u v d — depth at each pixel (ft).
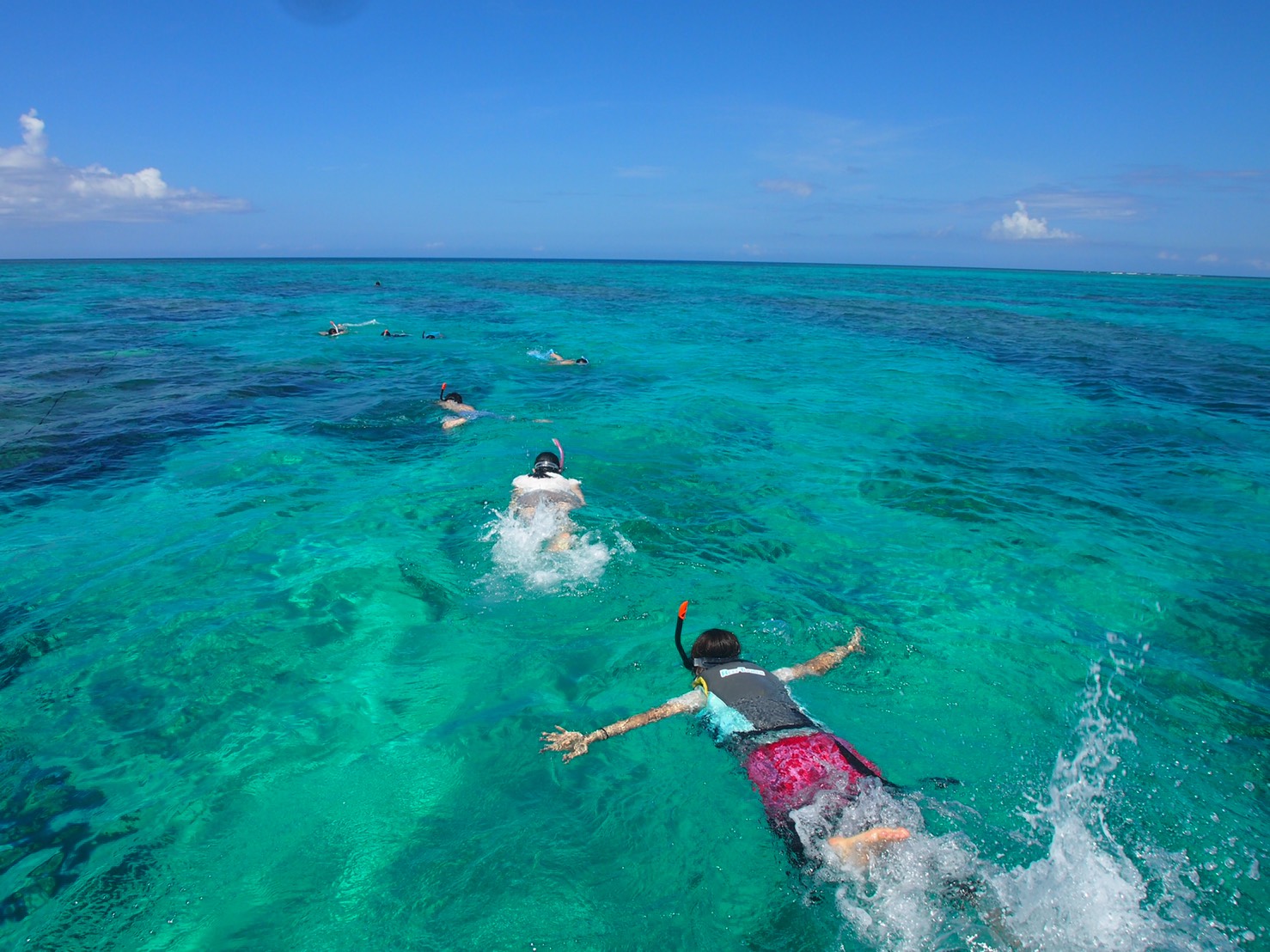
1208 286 236.63
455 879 9.36
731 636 12.93
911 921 8.49
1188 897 8.87
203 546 19.65
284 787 11.05
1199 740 12.21
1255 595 17.52
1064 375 49.42
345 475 25.68
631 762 11.53
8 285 128.26
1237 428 34.53
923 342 66.39
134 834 10.07
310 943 8.47
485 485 24.61
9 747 11.85
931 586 17.87
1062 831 9.93
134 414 33.88
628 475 25.99
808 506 23.24
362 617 16.11
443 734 12.31
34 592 16.98
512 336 67.00
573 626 15.87
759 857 9.63
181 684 13.61
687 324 79.71
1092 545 20.47
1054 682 13.84
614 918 8.77
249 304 95.45
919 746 11.88
